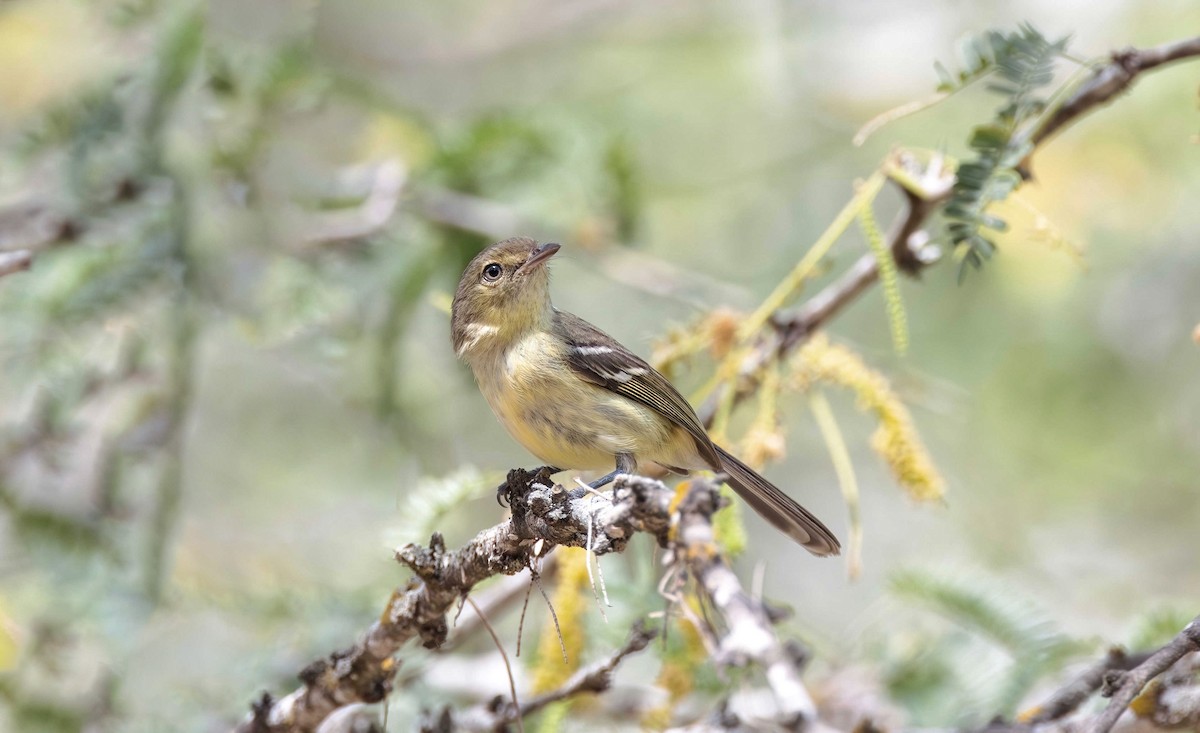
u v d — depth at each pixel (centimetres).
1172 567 1531
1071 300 1541
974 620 969
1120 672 579
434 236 1320
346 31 1714
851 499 859
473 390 1328
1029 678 938
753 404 1436
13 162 1205
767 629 443
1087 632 1416
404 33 1761
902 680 1028
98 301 1132
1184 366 1559
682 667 824
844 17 1738
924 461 850
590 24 1761
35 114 1282
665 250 1622
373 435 1336
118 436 1127
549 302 979
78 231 1171
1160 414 1570
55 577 1081
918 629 1098
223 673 1107
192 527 1427
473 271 975
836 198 1661
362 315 1255
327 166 1377
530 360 923
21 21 1373
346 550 1424
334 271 1245
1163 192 1498
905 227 909
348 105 1381
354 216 1316
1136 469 1580
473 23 1781
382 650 701
